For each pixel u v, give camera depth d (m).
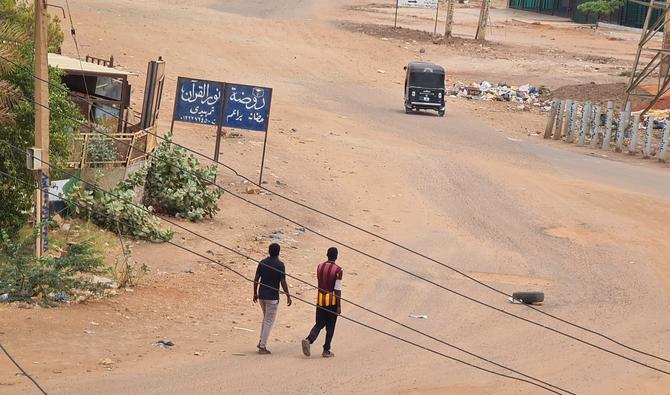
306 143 83.12
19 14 57.06
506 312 41.91
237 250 51.19
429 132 95.56
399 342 39.31
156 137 61.47
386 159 80.06
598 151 93.69
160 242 50.75
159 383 30.58
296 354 36.09
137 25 135.12
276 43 138.00
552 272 53.84
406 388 32.38
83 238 47.66
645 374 37.34
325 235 56.91
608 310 47.00
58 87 48.44
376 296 46.31
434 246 57.06
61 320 37.09
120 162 52.81
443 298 46.91
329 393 30.97
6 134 46.06
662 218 68.50
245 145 78.56
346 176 72.88
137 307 40.31
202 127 83.62
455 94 119.38
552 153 90.56
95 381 30.23
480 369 35.97
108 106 56.31
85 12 137.88
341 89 117.06
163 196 55.50
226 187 64.50
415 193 70.12
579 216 67.25
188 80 63.06
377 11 189.50
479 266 53.75
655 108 112.94
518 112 112.62
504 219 65.31
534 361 37.94
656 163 89.62
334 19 169.88
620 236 63.00
